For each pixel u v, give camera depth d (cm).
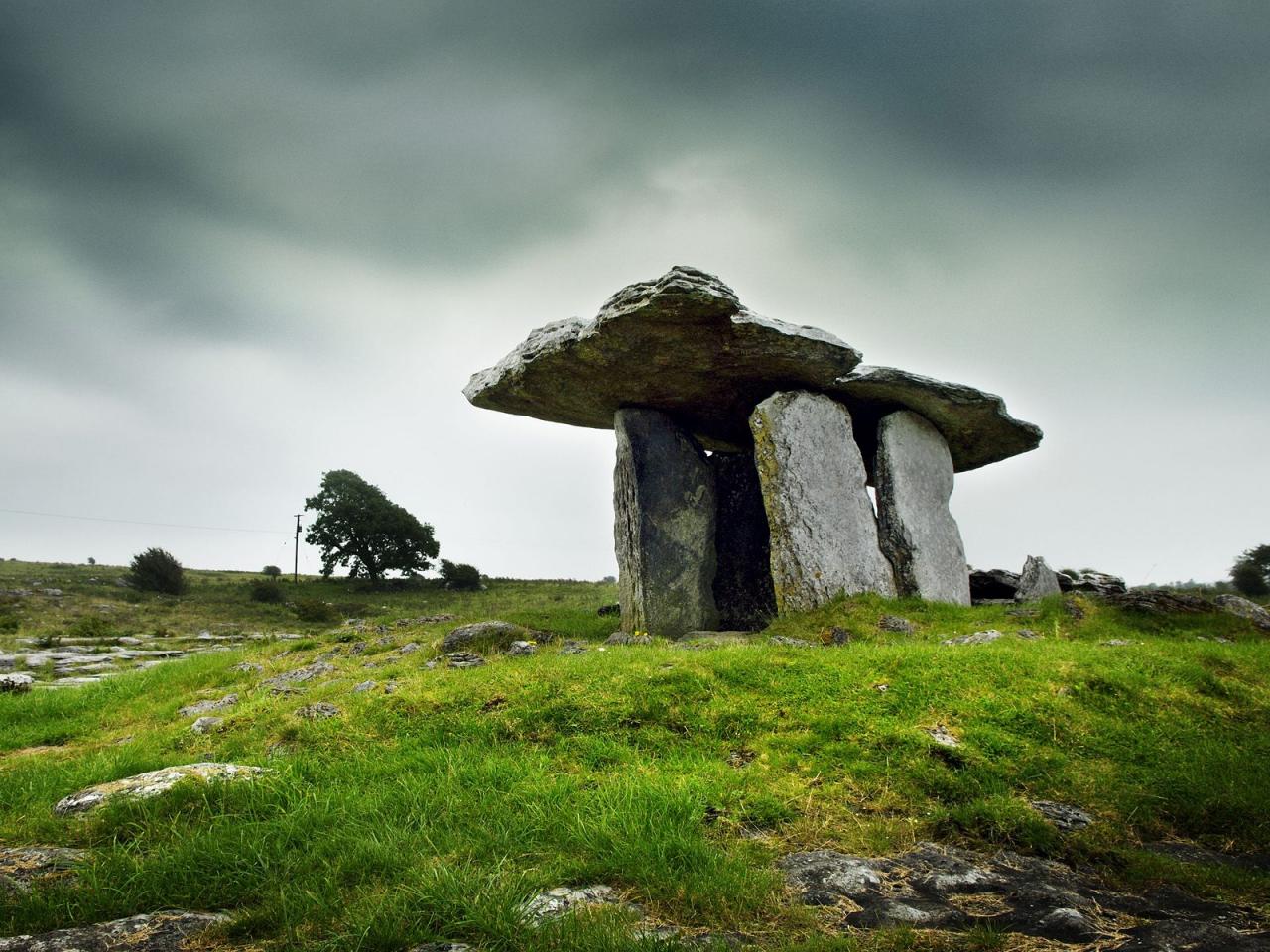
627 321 1205
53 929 377
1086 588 1762
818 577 1334
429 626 1555
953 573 1552
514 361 1432
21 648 2188
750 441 1736
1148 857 501
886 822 549
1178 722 730
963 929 398
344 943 355
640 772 625
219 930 373
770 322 1248
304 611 3397
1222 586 3025
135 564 4103
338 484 4797
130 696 1177
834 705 749
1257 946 377
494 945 354
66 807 556
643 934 362
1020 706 738
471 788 583
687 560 1505
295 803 539
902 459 1519
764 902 418
